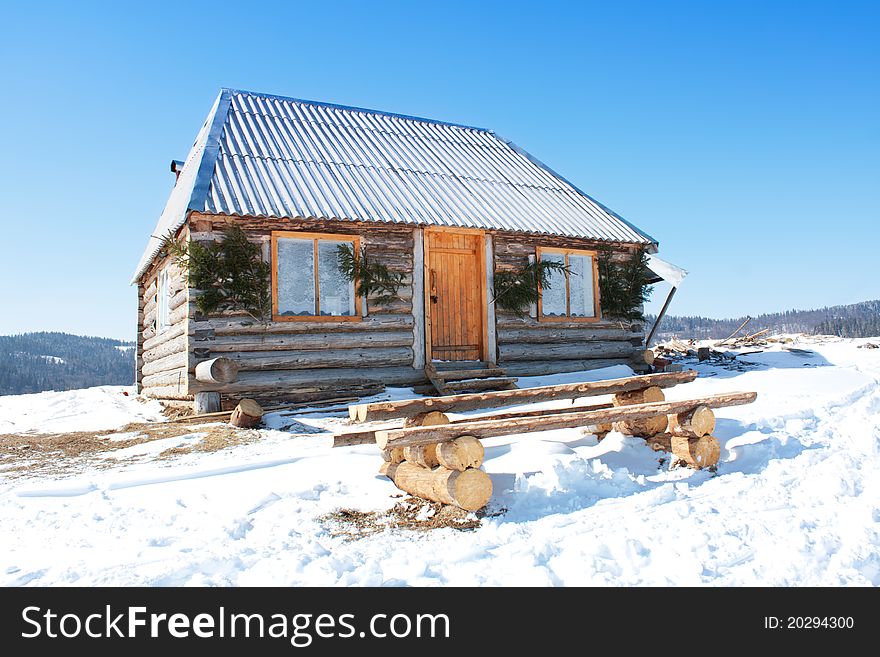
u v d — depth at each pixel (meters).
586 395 6.66
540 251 13.26
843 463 6.23
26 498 5.67
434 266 12.63
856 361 15.41
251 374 10.70
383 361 11.66
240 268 10.58
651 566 3.89
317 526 4.73
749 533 4.41
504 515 4.80
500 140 17.92
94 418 12.00
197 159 12.97
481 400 6.10
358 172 13.07
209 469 6.30
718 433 7.31
